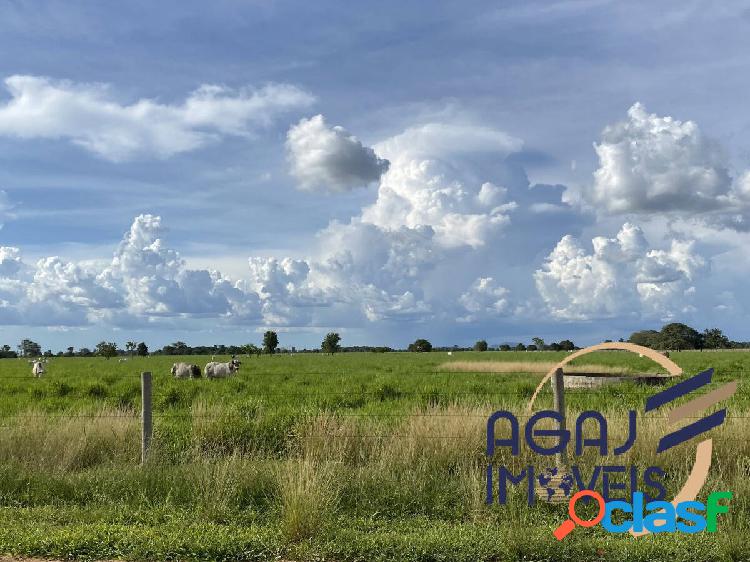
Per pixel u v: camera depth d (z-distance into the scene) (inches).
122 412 520.7
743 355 3093.0
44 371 1955.0
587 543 281.6
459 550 273.9
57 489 368.8
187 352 6043.3
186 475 374.9
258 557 273.6
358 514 331.0
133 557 271.6
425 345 5664.4
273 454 441.7
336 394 853.8
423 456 393.1
